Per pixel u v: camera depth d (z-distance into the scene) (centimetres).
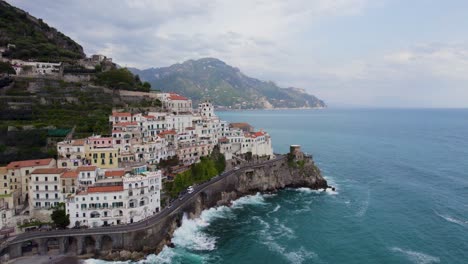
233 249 9281
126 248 8731
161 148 12800
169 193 11144
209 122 16350
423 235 10094
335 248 9344
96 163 10988
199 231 10456
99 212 9138
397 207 12519
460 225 10775
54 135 12175
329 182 16150
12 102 13412
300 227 10775
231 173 13862
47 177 9431
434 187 15000
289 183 15588
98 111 14725
